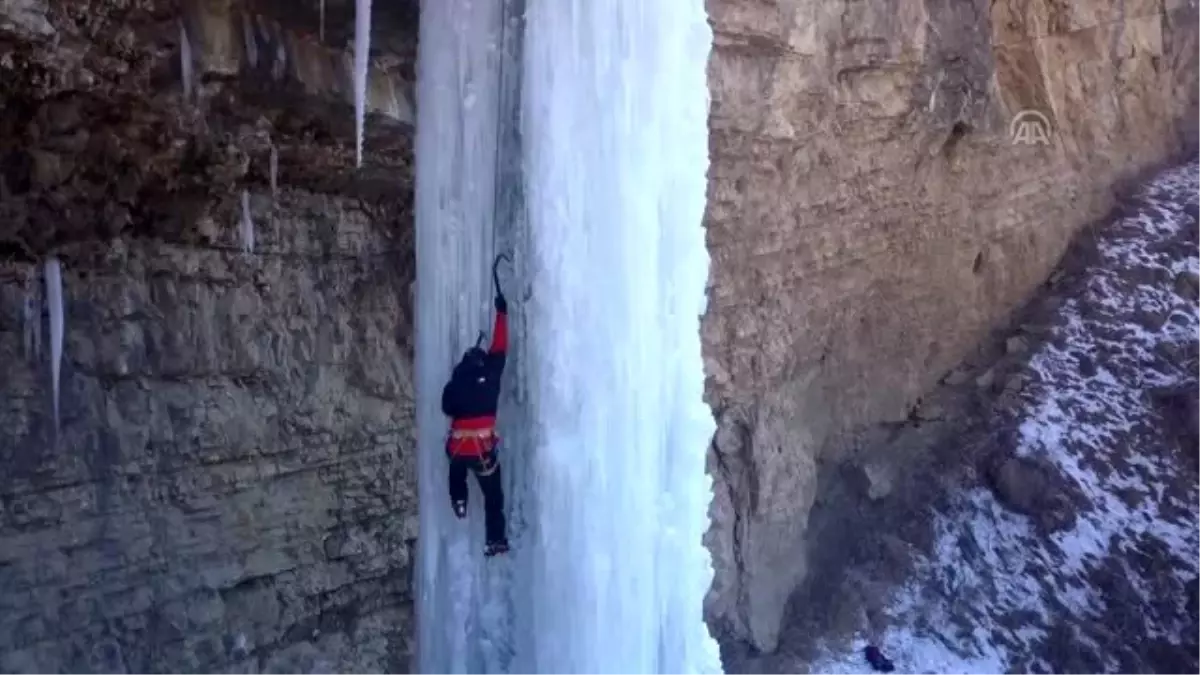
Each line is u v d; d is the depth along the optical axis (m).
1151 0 18.27
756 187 10.37
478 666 6.79
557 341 6.61
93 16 4.82
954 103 13.29
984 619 12.09
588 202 6.69
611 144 6.75
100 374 5.46
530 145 6.57
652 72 6.90
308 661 6.29
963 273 14.84
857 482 12.77
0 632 5.03
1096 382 14.89
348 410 6.51
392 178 6.53
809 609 11.52
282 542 6.22
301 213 6.24
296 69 5.75
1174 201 17.91
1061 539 13.06
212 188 5.73
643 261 6.89
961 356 15.01
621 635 6.88
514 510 6.80
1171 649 12.04
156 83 5.20
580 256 6.67
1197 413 14.32
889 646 11.47
